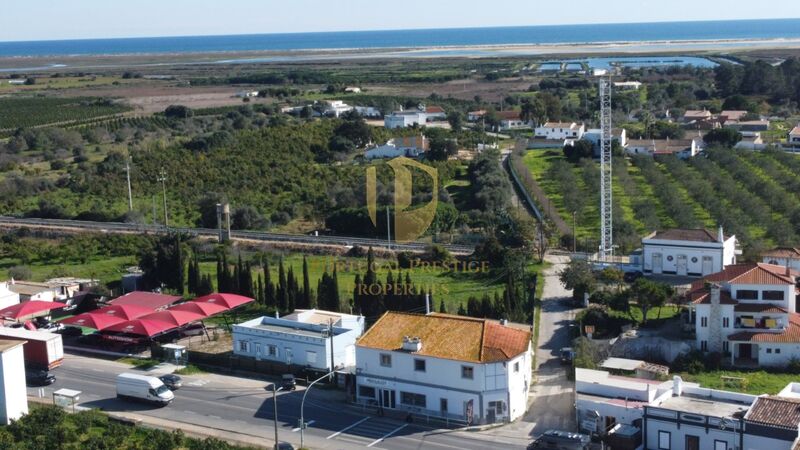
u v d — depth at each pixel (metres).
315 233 179.00
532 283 135.00
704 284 107.94
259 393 97.31
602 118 153.50
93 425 87.31
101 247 166.38
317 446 82.56
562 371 101.06
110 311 119.06
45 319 124.62
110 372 105.38
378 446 82.38
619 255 150.50
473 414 87.50
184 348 108.06
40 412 86.75
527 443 82.06
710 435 75.50
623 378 88.62
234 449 79.50
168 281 138.88
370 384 92.69
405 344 90.38
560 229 167.50
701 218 172.50
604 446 79.62
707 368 99.75
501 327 93.25
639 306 117.00
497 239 152.50
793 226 161.75
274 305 127.12
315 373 100.25
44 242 174.50
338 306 121.88
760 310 101.75
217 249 159.25
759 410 74.94
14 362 88.94
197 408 93.00
